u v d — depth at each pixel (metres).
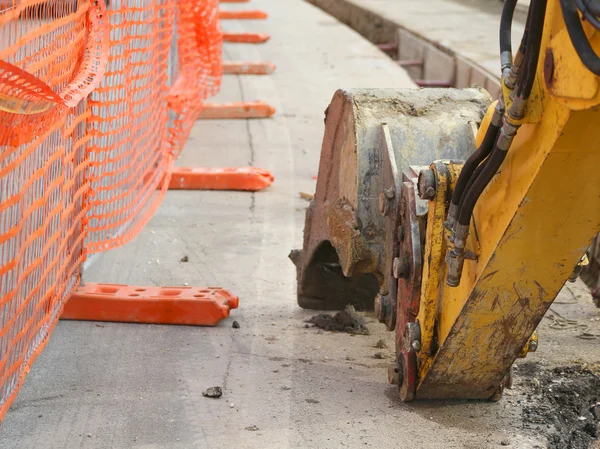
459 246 4.48
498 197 4.36
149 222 9.48
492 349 5.04
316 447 5.03
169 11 10.05
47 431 5.23
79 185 6.52
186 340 6.56
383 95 6.33
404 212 5.42
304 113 14.77
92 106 6.71
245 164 11.91
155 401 5.60
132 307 6.83
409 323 5.26
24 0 4.33
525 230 4.25
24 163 4.79
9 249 4.59
